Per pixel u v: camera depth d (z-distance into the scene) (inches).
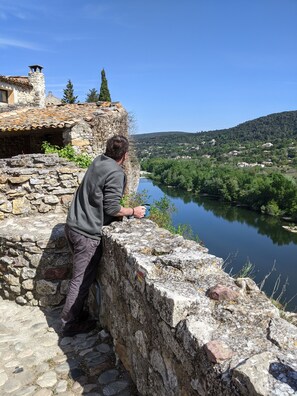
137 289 90.2
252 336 60.6
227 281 80.1
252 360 51.8
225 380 51.8
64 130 416.5
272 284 773.9
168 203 415.8
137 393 96.6
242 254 1055.6
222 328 63.7
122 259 101.7
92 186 121.0
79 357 114.7
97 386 100.5
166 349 74.6
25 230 160.4
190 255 90.0
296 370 49.8
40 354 116.5
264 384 47.0
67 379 103.9
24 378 104.3
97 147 430.0
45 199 191.2
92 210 122.0
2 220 181.2
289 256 1064.2
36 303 152.7
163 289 75.3
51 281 151.1
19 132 430.6
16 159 195.3
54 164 197.9
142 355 90.6
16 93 823.1
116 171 121.0
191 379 63.7
